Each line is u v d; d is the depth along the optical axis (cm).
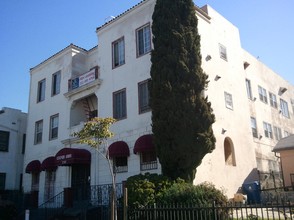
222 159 1944
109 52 2255
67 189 1881
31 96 2964
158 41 1684
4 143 2903
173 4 1723
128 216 1180
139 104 1952
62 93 2586
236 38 2527
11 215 2298
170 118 1528
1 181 2803
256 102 2795
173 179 1492
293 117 3578
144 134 1866
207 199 1161
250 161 2244
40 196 2498
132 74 2047
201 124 1553
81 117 2512
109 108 2133
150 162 1788
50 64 2817
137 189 1334
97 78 2270
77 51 2642
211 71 2070
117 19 2247
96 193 1855
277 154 2808
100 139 1580
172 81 1587
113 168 1969
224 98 2148
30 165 2595
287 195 1820
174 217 1044
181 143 1508
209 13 2216
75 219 1689
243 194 1966
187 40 1677
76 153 2081
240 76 2442
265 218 1229
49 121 2652
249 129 2361
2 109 2983
